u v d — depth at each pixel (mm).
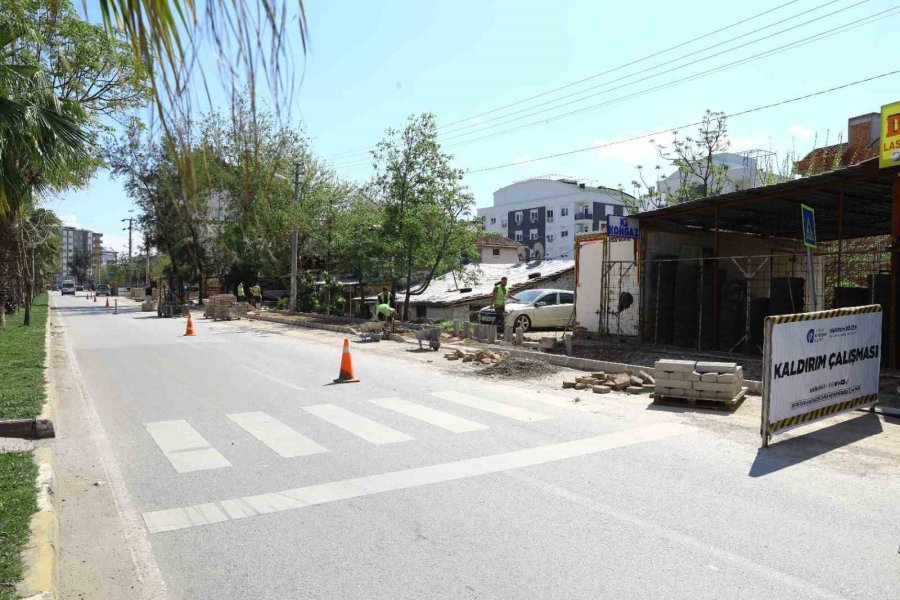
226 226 35469
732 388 8992
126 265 86688
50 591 3520
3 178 7949
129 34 1409
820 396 7805
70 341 19984
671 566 4125
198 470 6281
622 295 18375
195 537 4676
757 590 3805
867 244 22672
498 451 6898
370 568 4137
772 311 14742
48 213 23641
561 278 29500
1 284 22203
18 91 7832
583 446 7102
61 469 6379
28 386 10008
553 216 83500
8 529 4285
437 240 25375
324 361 14805
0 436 7441
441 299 28766
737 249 19891
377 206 31219
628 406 9438
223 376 12461
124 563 4270
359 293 36281
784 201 14531
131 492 5668
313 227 31781
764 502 5297
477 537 4605
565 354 15664
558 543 4492
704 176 33062
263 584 3949
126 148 37344
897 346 11602
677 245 18094
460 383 11586
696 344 16766
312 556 4328
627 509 5141
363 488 5699
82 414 8984
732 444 7195
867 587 3844
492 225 90375
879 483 5801
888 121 11031
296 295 32906
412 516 5023
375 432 7785
